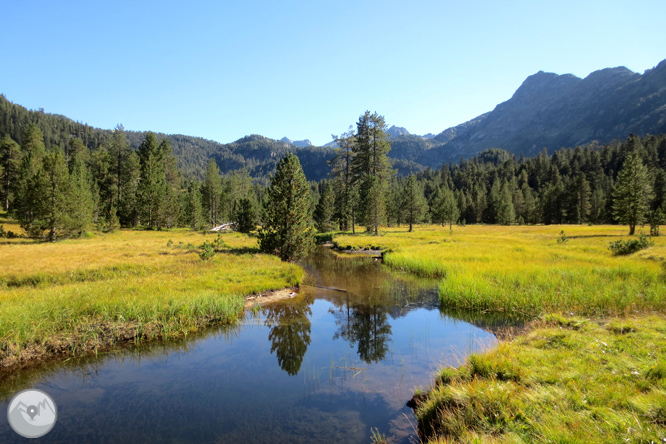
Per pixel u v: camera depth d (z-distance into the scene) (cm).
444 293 1476
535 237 4116
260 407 666
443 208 7650
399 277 2114
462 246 3072
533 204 9300
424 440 520
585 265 1834
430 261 2262
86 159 7975
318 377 805
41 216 3766
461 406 536
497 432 450
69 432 580
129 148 7369
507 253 2497
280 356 949
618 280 1414
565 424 427
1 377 812
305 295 1670
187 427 595
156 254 2611
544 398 500
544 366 622
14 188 5425
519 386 554
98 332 1035
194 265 2080
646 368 564
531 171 13275
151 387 762
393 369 834
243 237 4603
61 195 3828
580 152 13512
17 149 6425
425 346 984
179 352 984
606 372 574
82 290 1349
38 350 920
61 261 2175
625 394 484
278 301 1555
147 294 1334
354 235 4988
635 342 714
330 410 648
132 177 7256
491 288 1435
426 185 14012
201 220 6638
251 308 1423
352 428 580
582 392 507
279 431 578
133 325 1090
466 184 13875
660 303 1097
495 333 1051
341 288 1827
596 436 391
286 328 1200
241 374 830
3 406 680
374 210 4912
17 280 1620
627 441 372
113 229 5231
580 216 8188
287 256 2556
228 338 1103
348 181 5959
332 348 1002
